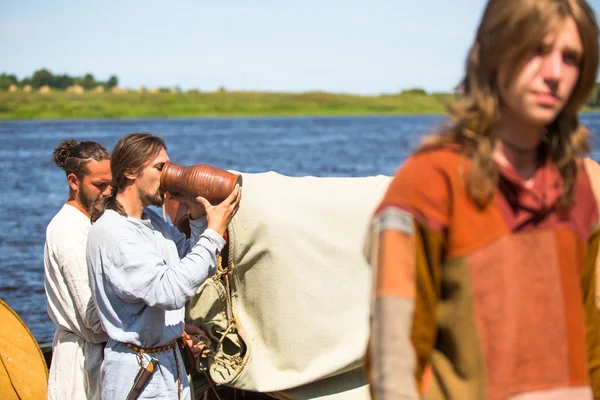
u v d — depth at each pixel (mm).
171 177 3508
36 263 12742
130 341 3396
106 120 160250
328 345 3602
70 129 97125
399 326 1646
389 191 1739
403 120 141625
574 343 1731
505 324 1666
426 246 1681
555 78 1644
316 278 3625
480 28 1740
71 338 3834
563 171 1773
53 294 3838
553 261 1716
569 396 1708
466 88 1778
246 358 3637
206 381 4047
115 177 3508
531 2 1634
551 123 1805
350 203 3770
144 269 3328
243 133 81938
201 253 3365
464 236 1667
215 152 44656
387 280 1663
